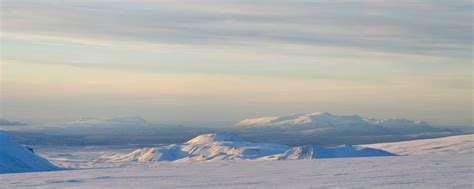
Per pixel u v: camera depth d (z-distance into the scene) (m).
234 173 103.06
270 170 110.50
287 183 74.19
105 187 73.31
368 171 96.12
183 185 75.38
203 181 82.69
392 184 68.12
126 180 87.19
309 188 66.06
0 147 130.12
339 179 79.25
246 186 70.81
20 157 131.62
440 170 89.88
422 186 64.19
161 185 75.88
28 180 87.94
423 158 141.25
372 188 63.97
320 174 92.62
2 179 91.06
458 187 62.09
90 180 87.88
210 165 155.50
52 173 113.69
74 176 99.44
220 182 79.50
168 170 122.69
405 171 91.31
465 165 101.94
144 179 89.44
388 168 102.50
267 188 67.19
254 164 150.88
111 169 138.12
